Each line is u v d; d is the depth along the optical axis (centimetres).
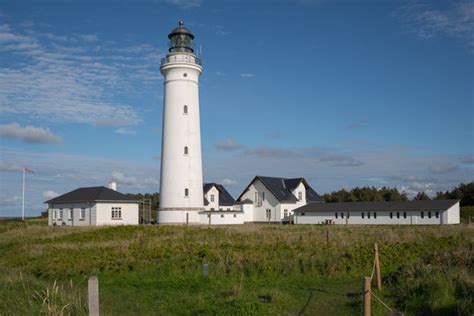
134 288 1515
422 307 1162
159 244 2262
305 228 3747
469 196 7725
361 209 5781
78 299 1161
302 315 1150
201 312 1159
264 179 6594
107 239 2736
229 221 5647
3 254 2372
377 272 1418
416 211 5397
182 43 4825
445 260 1576
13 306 1105
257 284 1525
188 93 4791
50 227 4053
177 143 4722
